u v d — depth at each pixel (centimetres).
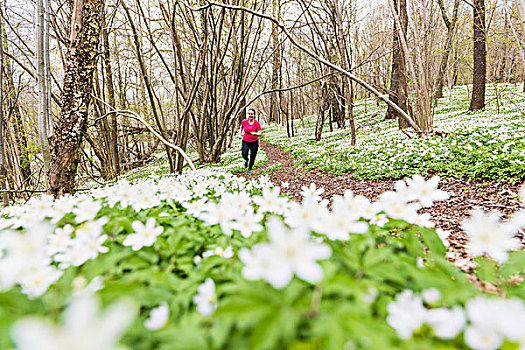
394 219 174
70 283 131
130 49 1577
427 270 130
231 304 93
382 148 993
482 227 139
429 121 1034
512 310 87
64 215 218
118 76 1969
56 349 59
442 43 1417
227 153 1972
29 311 110
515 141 656
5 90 988
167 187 299
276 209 198
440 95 2459
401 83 1249
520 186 487
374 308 114
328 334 85
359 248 137
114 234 179
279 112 3625
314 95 3478
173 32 995
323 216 143
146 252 157
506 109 1320
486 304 92
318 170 1009
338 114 2217
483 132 838
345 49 1329
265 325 85
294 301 97
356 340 84
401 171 720
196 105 1573
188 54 1577
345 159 1021
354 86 3391
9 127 998
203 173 618
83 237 151
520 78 2519
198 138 1526
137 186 340
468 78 3719
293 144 2000
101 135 1523
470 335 88
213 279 133
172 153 984
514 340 83
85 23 493
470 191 527
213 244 174
